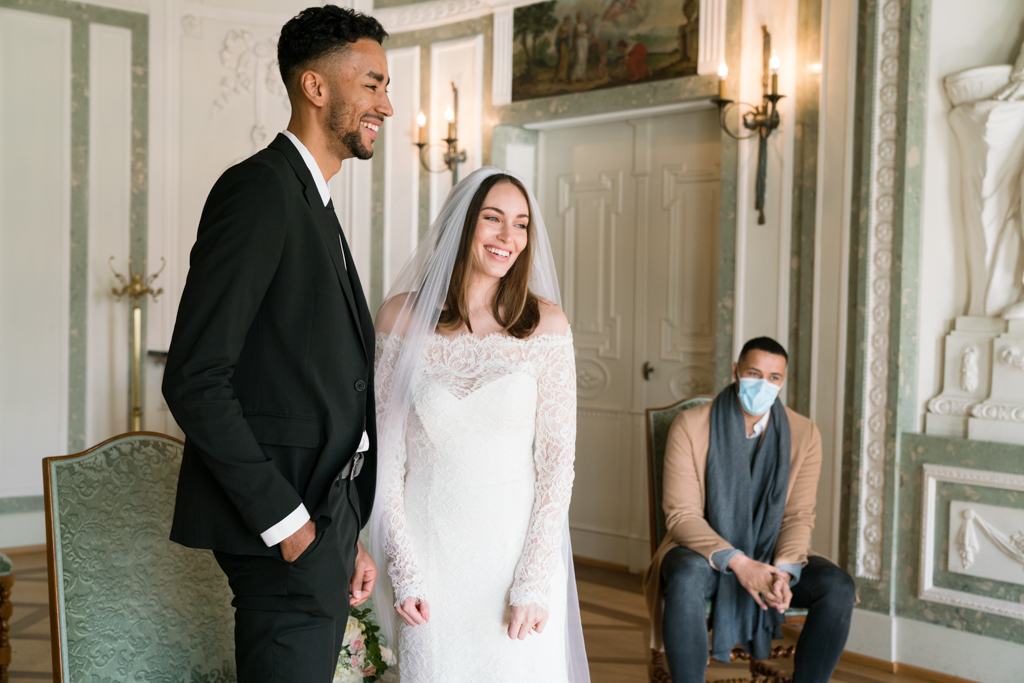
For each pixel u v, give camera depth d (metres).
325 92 1.63
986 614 3.19
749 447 2.87
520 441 1.89
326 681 1.58
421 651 1.86
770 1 3.90
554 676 1.88
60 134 5.09
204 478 1.55
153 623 1.99
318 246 1.58
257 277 1.46
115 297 5.25
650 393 4.66
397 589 1.87
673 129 4.54
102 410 5.22
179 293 5.41
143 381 5.32
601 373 4.88
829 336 3.63
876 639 3.42
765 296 3.89
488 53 5.02
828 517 3.62
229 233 1.46
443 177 5.19
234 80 5.47
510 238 1.92
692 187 4.48
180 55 5.38
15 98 4.98
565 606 1.94
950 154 3.42
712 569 2.70
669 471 2.87
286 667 1.52
